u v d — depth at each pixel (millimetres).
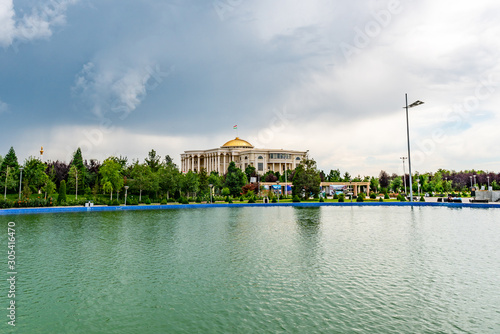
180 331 8531
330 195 80438
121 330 8633
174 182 60969
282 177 103750
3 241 20578
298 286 11789
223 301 10461
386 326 8719
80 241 20531
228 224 28875
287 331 8469
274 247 18453
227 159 133750
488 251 17000
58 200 47469
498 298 10578
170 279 12719
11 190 58938
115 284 12211
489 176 102000
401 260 15273
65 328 8781
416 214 37000
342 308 9852
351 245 18844
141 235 22797
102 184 57125
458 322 8945
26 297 10969
